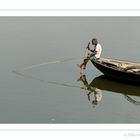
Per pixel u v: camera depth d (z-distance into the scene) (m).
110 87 18.61
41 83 18.33
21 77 19.00
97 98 17.14
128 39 26.00
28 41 25.12
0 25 28.89
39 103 16.11
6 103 16.00
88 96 17.20
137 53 23.12
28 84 18.16
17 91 17.27
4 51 22.95
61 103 16.23
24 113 15.09
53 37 26.11
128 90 18.31
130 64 20.30
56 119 14.66
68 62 21.52
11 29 27.89
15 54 22.41
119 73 19.02
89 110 15.66
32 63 21.00
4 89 17.45
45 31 27.62
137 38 26.25
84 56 20.61
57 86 18.12
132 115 15.27
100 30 27.95
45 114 15.06
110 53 23.00
